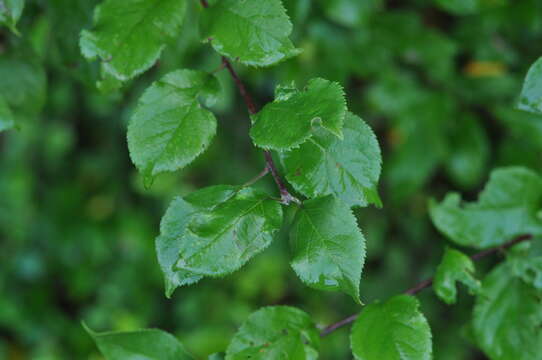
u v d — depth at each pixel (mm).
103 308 1989
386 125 1441
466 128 1187
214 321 1861
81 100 1884
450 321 1591
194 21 936
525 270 878
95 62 864
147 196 1997
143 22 799
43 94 903
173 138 781
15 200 1992
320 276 776
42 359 1934
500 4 1026
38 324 2055
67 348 2033
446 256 853
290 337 822
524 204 900
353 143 784
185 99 791
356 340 815
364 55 1104
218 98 799
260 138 754
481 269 1296
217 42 779
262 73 1208
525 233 896
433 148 1180
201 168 1766
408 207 1588
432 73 1160
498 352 877
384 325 815
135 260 2002
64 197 2076
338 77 1097
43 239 2070
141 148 780
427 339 807
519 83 1182
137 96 1308
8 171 1994
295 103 757
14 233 2016
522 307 876
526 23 1089
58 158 2068
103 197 2084
